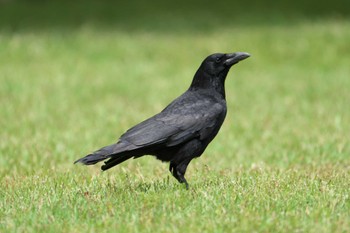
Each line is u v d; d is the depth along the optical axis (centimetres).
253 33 3528
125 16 4225
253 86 2666
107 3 4628
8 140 1719
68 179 1238
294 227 883
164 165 1420
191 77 2858
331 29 3522
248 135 1823
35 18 4194
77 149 1641
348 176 1241
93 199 1028
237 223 889
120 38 3553
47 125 1944
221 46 3325
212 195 1034
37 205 1002
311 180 1164
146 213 942
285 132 1841
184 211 955
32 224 917
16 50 3253
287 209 961
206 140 1129
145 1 4634
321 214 933
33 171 1350
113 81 2764
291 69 2995
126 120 2039
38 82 2692
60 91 2542
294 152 1573
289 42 3331
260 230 872
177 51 3291
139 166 1365
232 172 1319
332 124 1931
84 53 3269
